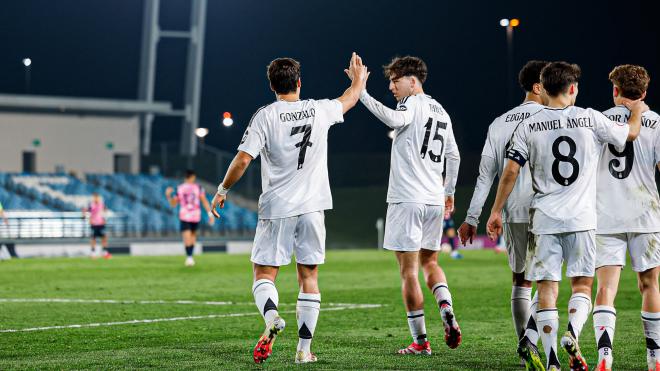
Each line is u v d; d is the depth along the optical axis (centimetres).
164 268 5531
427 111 1931
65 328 2453
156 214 9888
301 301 1781
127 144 10912
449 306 1881
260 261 1775
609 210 1680
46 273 5078
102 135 10794
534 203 1623
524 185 1812
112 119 10825
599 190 1694
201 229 9819
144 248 8312
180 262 6312
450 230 6881
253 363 1773
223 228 9925
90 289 3903
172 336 2278
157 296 3534
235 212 10256
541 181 1619
